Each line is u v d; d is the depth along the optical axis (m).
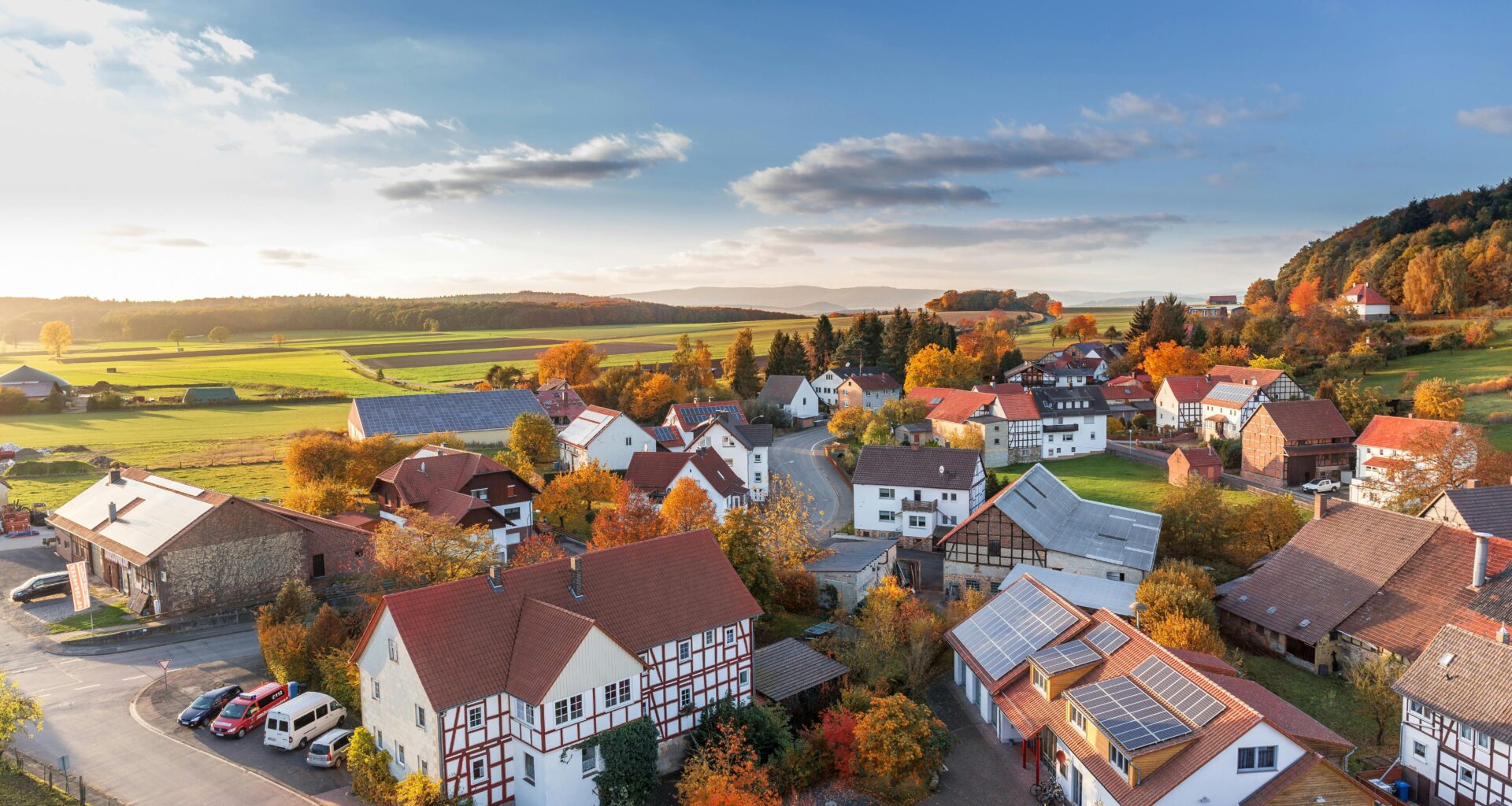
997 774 45.41
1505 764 38.56
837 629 61.38
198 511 64.94
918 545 89.25
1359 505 64.19
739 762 43.00
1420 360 157.62
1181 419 143.75
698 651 47.44
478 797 40.81
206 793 41.00
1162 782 36.41
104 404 159.88
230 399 168.88
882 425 127.12
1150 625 55.50
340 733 45.03
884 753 42.72
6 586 68.44
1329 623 56.44
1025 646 50.75
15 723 41.16
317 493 82.62
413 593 42.66
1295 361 165.75
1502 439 108.56
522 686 40.38
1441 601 53.16
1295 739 36.47
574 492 88.88
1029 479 82.50
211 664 55.47
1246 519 76.44
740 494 97.19
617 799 41.41
